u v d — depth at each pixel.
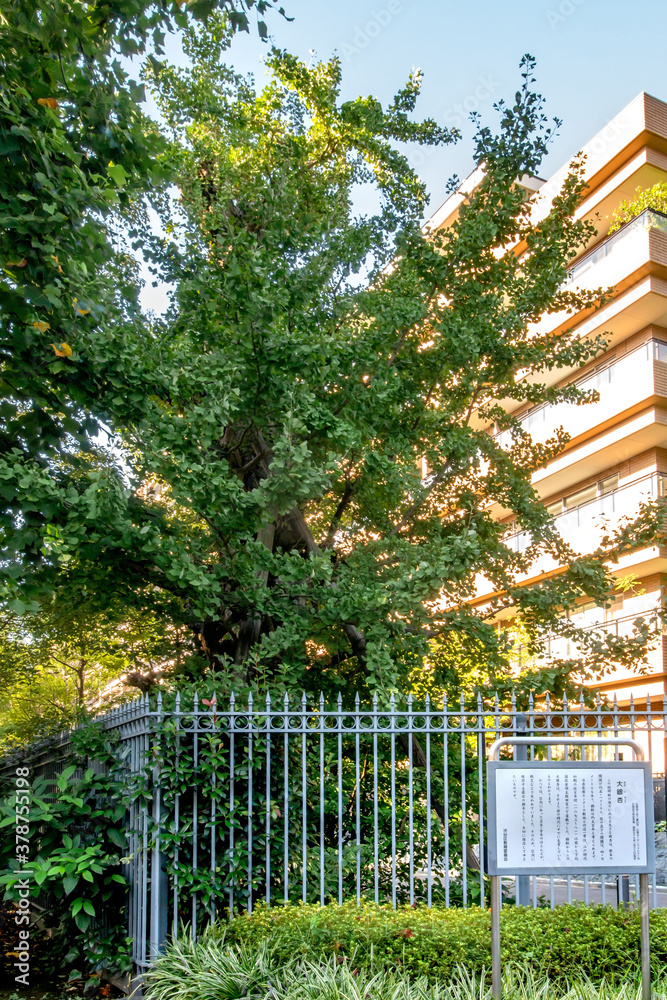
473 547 8.41
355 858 6.72
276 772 6.77
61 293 6.86
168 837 6.01
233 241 8.13
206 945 5.58
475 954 5.32
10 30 6.15
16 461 6.52
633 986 5.20
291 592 8.03
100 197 6.75
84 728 7.18
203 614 7.77
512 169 9.98
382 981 4.99
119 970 6.35
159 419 7.35
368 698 9.88
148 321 9.52
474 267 10.33
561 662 9.79
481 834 6.26
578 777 5.26
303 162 10.41
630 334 25.56
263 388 8.12
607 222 26.77
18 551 6.74
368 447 9.28
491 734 8.05
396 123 10.39
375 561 8.82
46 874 5.91
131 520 7.34
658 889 13.74
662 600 10.03
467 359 9.66
